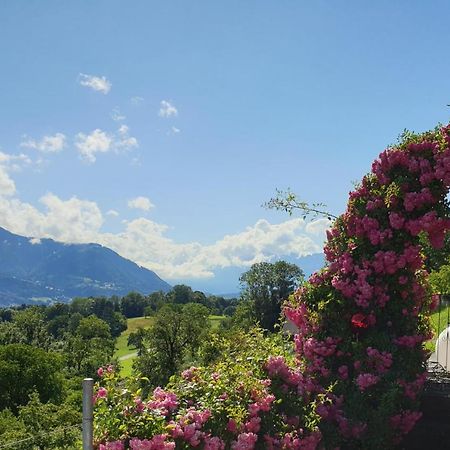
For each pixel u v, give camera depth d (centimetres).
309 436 529
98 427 403
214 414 452
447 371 801
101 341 8600
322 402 561
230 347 623
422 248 663
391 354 606
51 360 5456
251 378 510
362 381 591
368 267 637
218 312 14125
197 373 512
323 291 654
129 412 411
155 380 4722
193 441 418
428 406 665
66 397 5341
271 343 625
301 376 588
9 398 5109
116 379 443
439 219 615
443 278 979
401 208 634
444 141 619
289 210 682
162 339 4953
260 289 6581
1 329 7956
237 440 461
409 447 647
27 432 3222
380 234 632
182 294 15388
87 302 13825
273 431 502
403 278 633
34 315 8350
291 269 6600
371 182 659
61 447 2344
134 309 16075
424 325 682
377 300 633
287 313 683
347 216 662
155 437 393
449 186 623
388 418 585
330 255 669
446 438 639
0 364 5141
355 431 579
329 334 636
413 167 629
